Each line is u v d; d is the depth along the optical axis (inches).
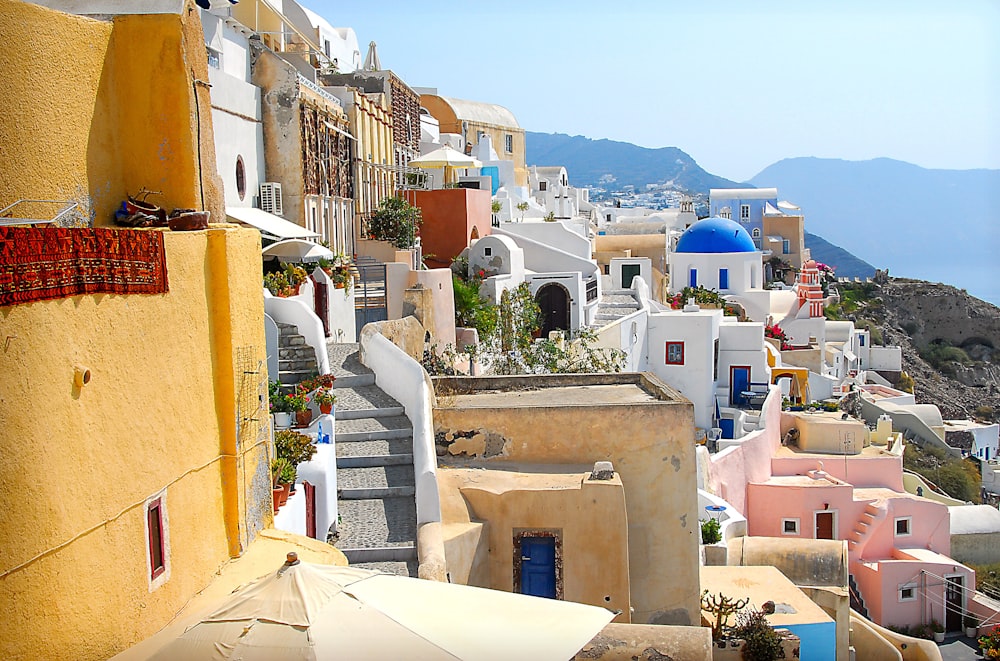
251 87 1201.4
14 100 346.6
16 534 272.7
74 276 300.8
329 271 1088.2
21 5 352.2
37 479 281.4
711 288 2795.3
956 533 1656.0
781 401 1904.5
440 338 1231.5
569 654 304.8
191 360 388.5
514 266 1627.7
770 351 2148.1
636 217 4222.4
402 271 1222.3
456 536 626.2
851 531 1557.6
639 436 724.0
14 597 272.7
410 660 294.4
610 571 660.1
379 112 1726.1
